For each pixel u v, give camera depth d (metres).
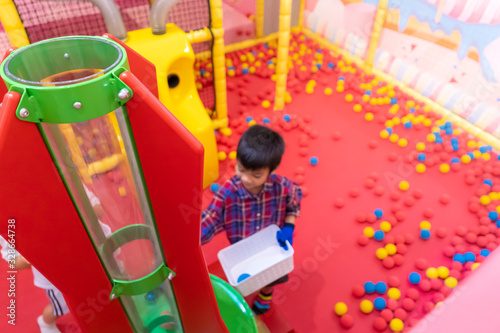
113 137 0.60
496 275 0.49
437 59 3.47
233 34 4.67
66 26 2.56
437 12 3.29
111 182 0.64
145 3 3.20
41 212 0.57
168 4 2.21
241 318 1.24
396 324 1.94
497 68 2.98
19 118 0.49
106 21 2.13
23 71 0.59
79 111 0.53
